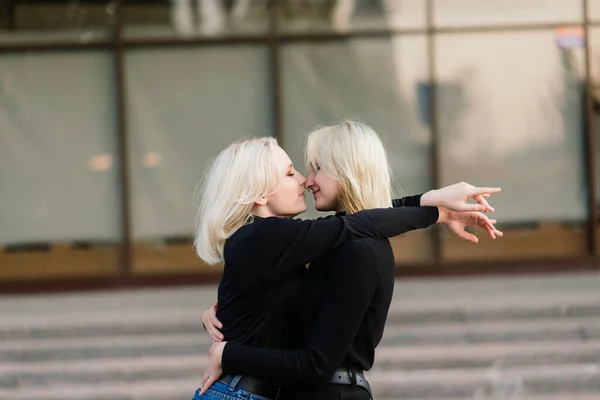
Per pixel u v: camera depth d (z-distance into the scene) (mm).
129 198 11906
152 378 8508
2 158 11859
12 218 11891
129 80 11828
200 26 11812
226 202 3582
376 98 11883
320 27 11828
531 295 10086
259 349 3418
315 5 11844
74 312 10156
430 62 11875
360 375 3502
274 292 3486
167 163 11867
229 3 11828
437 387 8117
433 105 11883
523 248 12023
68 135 11859
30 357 8914
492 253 11992
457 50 11883
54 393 8250
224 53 11820
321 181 3637
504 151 11961
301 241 3396
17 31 11758
